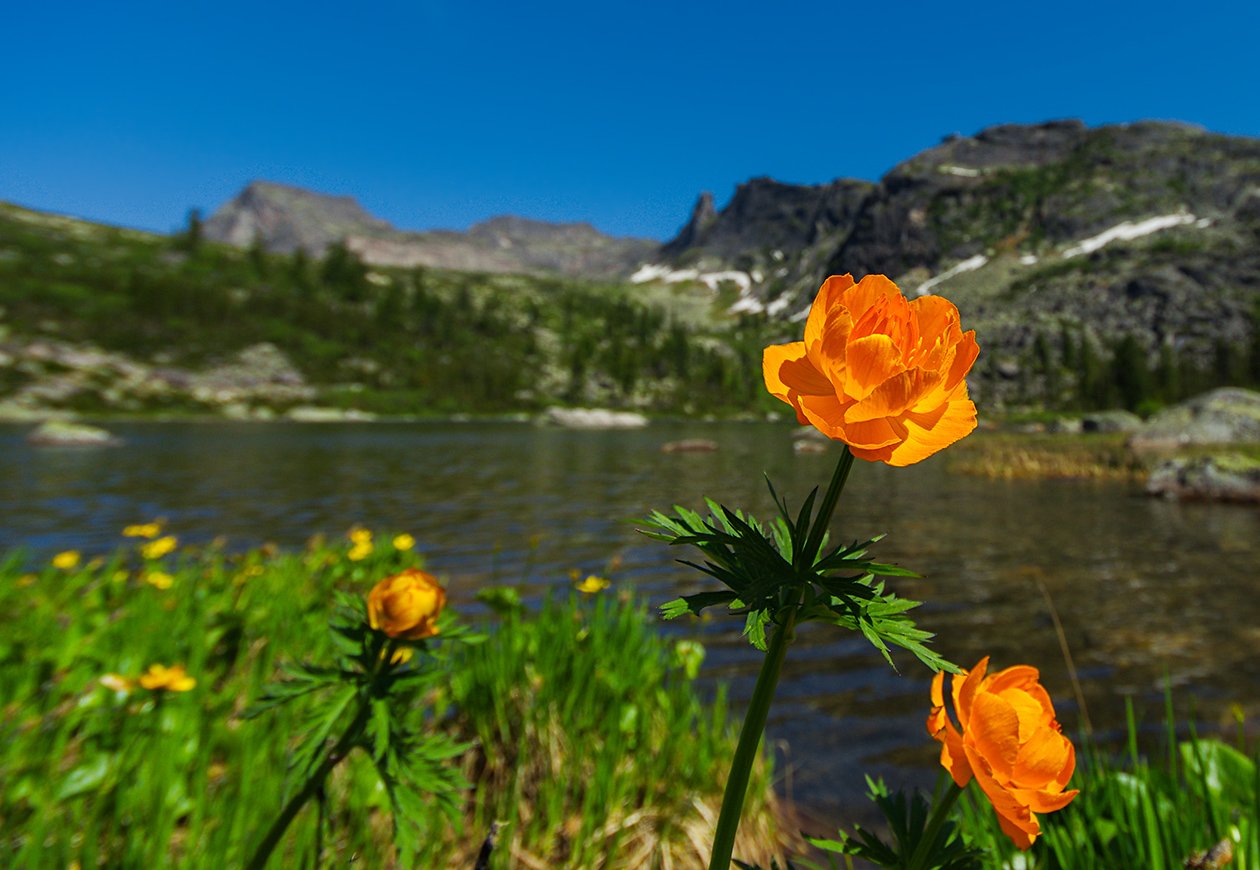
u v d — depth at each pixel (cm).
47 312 7019
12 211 11575
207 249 11250
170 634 319
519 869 223
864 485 1795
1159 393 7888
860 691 458
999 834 155
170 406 6006
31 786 200
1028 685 69
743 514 64
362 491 1580
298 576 466
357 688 128
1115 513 1269
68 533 999
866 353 46
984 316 11212
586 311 14900
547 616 349
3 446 2684
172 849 198
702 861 249
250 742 219
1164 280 10306
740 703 439
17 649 285
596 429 5900
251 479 1772
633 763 281
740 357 12562
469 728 291
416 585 124
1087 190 14338
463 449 3109
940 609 650
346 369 8131
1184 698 430
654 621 585
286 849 192
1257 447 2794
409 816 121
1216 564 828
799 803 317
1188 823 154
